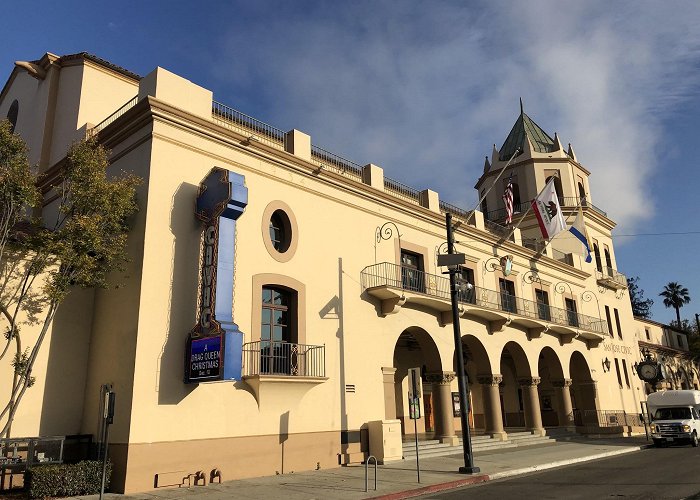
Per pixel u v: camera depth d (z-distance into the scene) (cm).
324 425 1805
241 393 1583
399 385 2912
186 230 1562
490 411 2608
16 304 1464
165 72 1628
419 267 2425
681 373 5547
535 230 3897
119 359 1443
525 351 2956
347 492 1312
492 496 1281
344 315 1981
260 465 1585
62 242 1352
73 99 2181
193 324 1518
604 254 4322
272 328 1756
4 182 1309
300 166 1936
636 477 1546
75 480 1281
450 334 2456
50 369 1498
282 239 1862
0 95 2745
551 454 2202
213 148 1689
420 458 2019
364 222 2177
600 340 3619
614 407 3738
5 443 1334
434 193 2619
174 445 1409
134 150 1608
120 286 1483
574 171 4150
